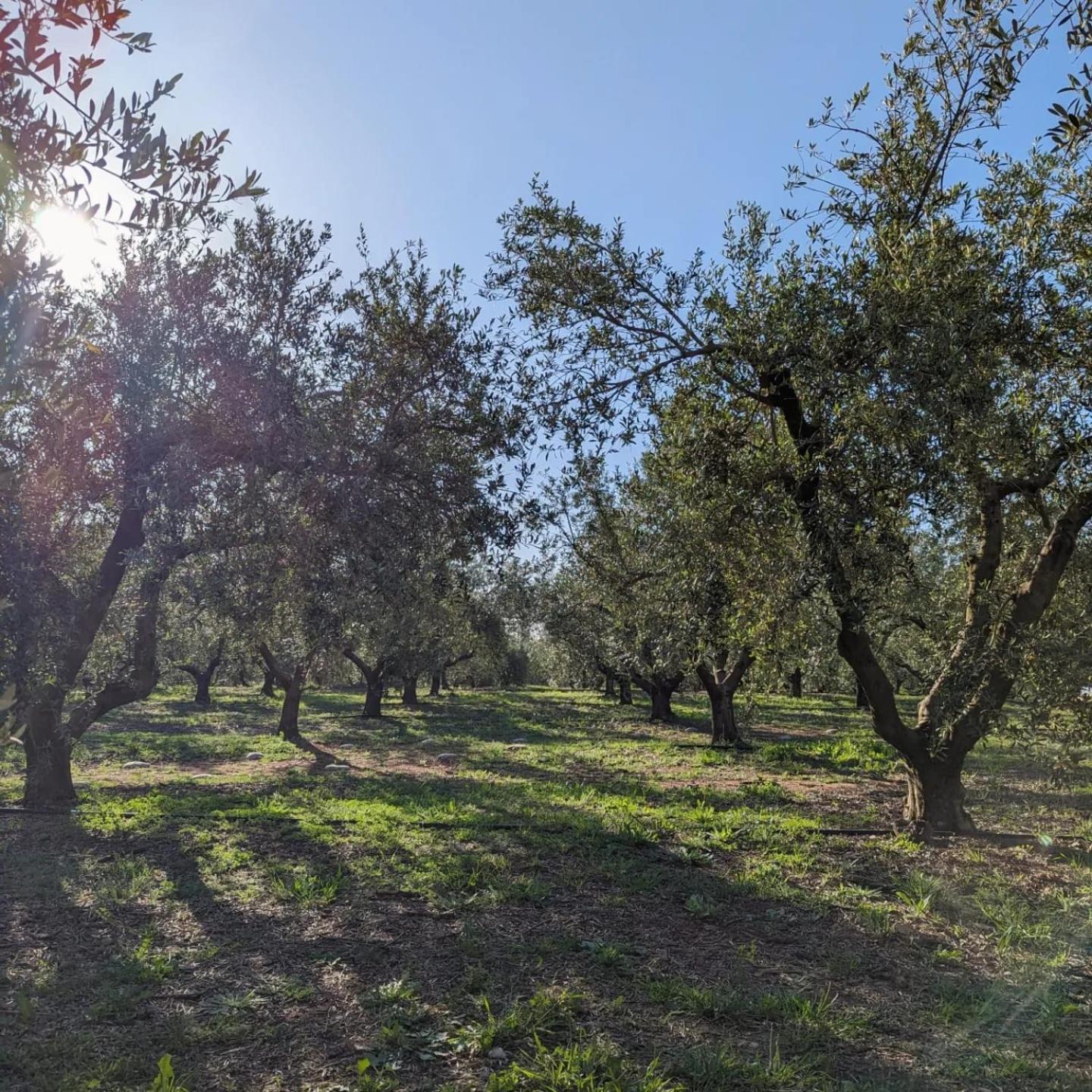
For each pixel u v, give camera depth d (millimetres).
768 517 8500
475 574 10953
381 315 9367
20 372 2832
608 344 9641
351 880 7633
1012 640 8758
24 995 5027
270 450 8414
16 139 2617
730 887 7586
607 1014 4988
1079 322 8523
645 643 18328
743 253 9102
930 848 9211
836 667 10930
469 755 19000
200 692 33031
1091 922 6746
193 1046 4535
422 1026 4781
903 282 7824
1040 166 8852
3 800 11742
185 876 7766
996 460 8320
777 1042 4652
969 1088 4223
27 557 7324
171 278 8930
